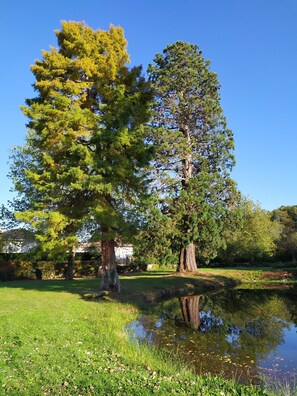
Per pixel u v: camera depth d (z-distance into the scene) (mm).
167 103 28906
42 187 14812
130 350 8375
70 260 27734
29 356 6992
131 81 16781
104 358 7402
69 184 14664
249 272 33625
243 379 7352
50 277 30875
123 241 17562
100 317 11789
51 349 7555
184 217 26359
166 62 29984
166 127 28219
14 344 7797
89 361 6938
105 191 14734
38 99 16375
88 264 33594
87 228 21047
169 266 42000
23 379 5809
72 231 15570
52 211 15594
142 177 16281
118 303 14938
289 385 7023
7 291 16594
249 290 25078
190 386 5906
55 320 10297
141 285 21297
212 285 26172
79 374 6117
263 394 5965
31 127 16125
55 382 5730
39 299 14023
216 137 28172
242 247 39906
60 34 16328
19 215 14523
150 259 26219
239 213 27469
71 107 14945
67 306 12672
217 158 27984
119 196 17172
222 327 12773
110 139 14898
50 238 15070
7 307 11906
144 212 24688
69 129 14609
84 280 24969
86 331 9664
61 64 15453
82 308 12719
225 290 24969
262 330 12281
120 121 15000
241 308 17328
